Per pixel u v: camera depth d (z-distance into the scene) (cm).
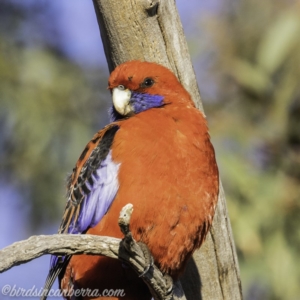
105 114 1404
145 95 822
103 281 773
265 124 1261
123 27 821
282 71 1248
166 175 733
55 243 643
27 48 1427
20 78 1385
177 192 736
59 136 1362
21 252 625
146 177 732
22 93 1372
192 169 746
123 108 827
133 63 828
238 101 1293
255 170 1231
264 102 1272
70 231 801
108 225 753
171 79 823
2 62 1386
